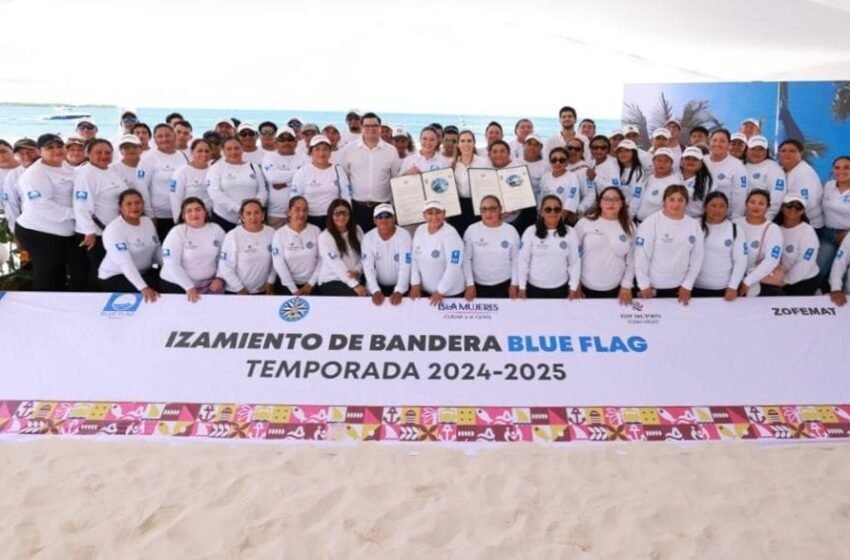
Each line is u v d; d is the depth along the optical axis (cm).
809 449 417
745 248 501
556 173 602
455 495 364
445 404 446
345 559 314
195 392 453
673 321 493
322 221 577
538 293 516
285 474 383
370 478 380
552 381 459
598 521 342
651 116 1028
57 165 546
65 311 500
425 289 518
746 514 349
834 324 490
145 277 543
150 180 597
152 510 347
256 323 493
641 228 500
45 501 355
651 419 438
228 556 316
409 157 647
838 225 564
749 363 470
